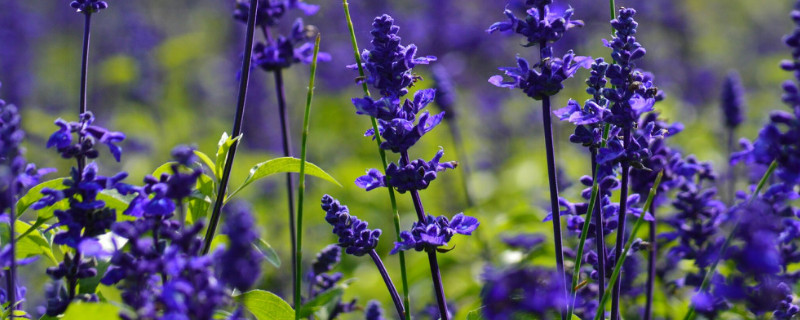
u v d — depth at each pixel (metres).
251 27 4.55
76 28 20.02
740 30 21.00
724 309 4.54
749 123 13.64
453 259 8.00
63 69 19.11
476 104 14.52
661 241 5.99
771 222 3.69
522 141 13.54
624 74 3.77
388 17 3.86
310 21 16.94
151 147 13.65
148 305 2.83
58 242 3.71
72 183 3.74
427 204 10.79
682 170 5.04
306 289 6.10
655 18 17.34
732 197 7.51
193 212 4.68
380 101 3.79
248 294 4.18
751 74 18.33
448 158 12.12
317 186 11.44
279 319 4.27
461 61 15.86
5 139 3.43
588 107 3.75
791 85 3.43
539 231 7.84
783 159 3.48
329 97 15.59
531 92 3.75
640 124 4.96
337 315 5.25
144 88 15.70
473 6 16.59
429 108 11.61
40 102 16.83
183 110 15.41
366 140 13.56
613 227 4.24
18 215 4.55
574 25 3.78
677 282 5.62
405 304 4.07
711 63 18.14
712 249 4.97
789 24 21.22
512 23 3.81
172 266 2.93
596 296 5.00
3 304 4.51
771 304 3.69
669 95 15.52
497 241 8.08
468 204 8.62
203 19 21.06
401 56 3.83
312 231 9.91
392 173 3.84
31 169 3.96
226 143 4.44
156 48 17.86
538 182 10.60
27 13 18.09
